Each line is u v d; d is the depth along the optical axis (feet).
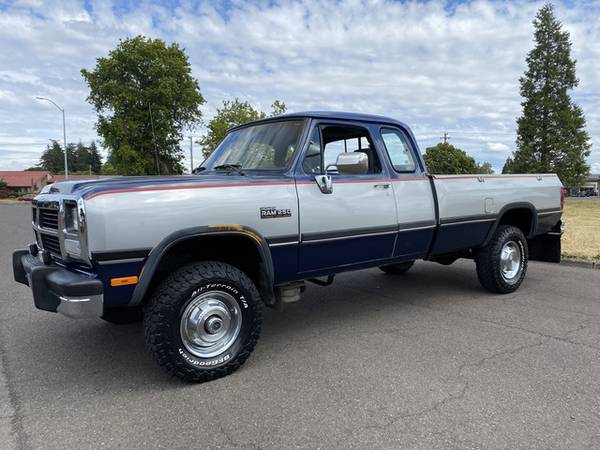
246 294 11.68
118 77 125.59
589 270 24.58
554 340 13.87
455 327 15.25
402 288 20.93
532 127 115.44
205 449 8.52
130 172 123.34
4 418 9.77
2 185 246.27
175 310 10.69
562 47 114.42
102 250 9.78
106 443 8.78
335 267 14.16
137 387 11.19
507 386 10.83
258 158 13.97
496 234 18.80
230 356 11.54
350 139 15.39
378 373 11.68
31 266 12.05
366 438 8.77
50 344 14.25
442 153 161.79
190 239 10.96
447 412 9.68
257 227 11.87
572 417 9.43
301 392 10.71
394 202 15.10
